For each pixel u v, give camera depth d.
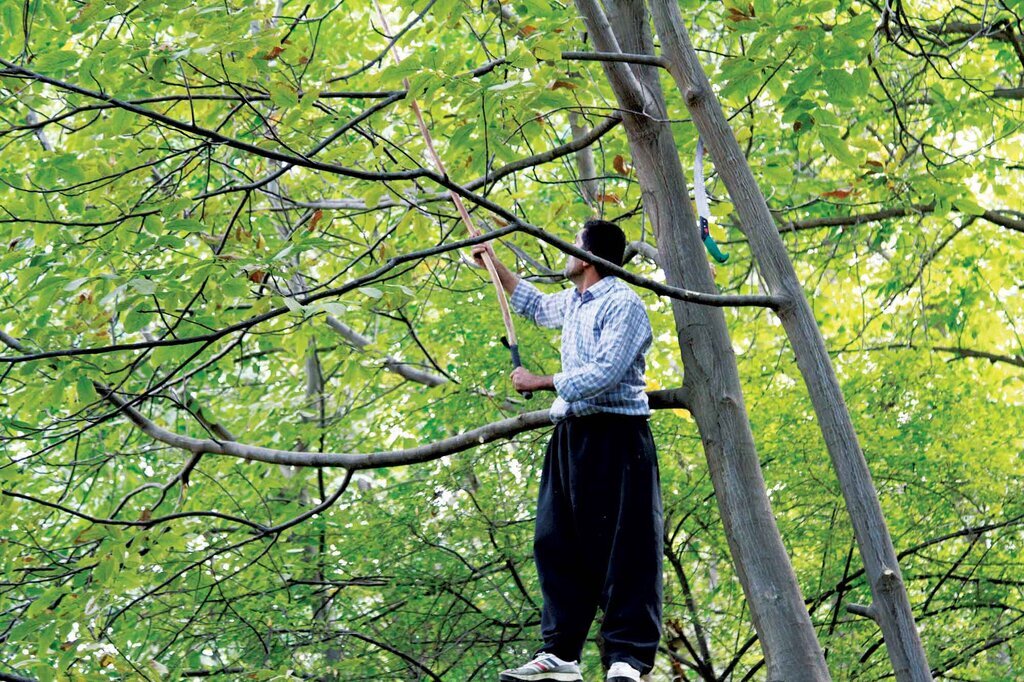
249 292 6.42
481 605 9.22
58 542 9.20
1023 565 8.81
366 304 6.98
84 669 7.43
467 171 6.69
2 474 7.82
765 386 8.91
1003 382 12.22
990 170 10.70
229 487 10.02
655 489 5.33
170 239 6.36
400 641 8.89
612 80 5.93
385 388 11.19
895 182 8.41
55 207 7.91
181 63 5.82
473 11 5.97
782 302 5.57
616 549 5.21
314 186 8.44
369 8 10.02
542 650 5.32
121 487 11.73
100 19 5.74
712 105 5.84
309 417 11.79
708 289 5.82
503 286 6.07
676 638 8.85
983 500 9.04
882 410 9.22
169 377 6.25
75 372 6.46
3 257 6.93
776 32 5.89
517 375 5.52
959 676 8.78
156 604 8.81
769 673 5.27
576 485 5.33
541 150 8.81
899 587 5.23
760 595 5.38
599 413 5.36
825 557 8.73
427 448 6.69
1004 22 8.72
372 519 8.82
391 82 5.31
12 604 8.96
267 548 7.53
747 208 5.73
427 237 6.46
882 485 9.02
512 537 8.69
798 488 8.52
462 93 5.54
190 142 8.83
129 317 5.87
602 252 5.55
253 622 8.73
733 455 5.58
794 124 6.58
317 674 8.72
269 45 5.68
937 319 12.52
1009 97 11.02
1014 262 13.10
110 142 6.71
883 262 13.95
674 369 10.12
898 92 10.28
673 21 5.89
